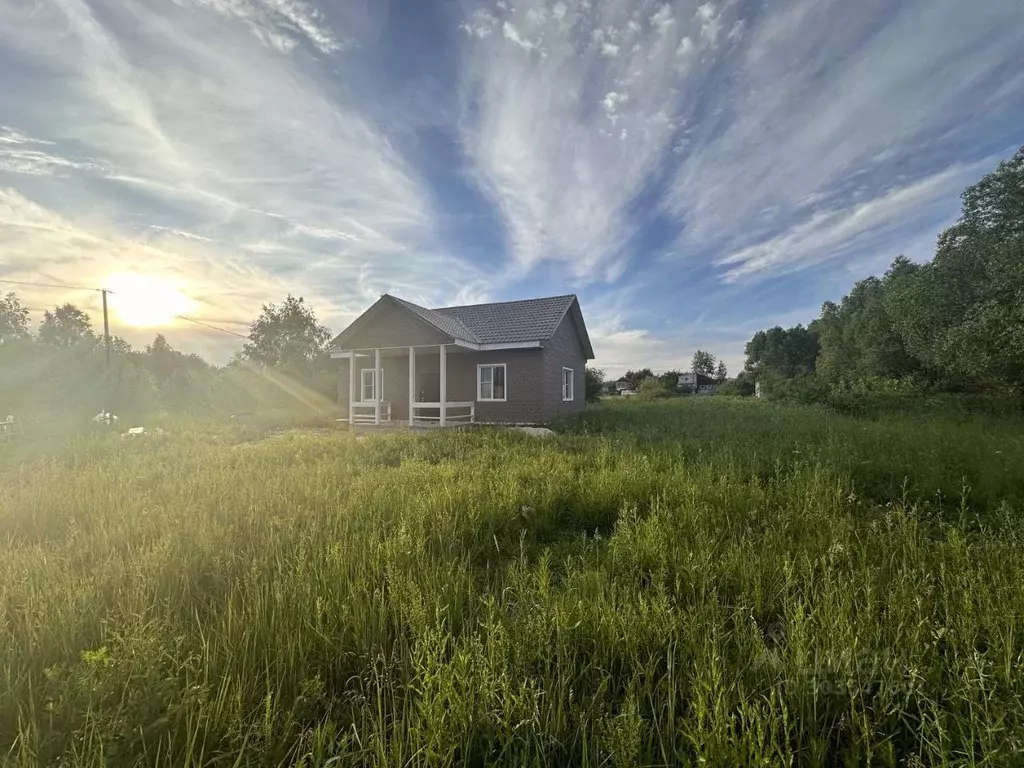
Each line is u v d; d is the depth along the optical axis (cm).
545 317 1873
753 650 211
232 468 713
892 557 304
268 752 160
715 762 146
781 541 350
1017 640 217
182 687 191
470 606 249
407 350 1727
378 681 193
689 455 785
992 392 1537
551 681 190
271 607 251
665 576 306
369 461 781
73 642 222
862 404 1655
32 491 523
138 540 370
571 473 605
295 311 4569
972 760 144
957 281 1430
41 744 160
